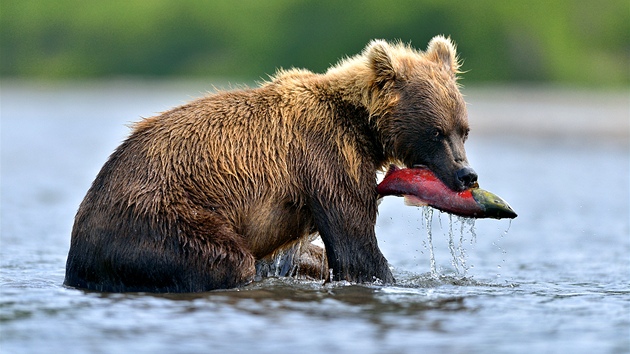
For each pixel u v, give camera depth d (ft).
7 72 356.59
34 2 364.17
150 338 34.50
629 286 49.32
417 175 45.62
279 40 303.07
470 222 48.11
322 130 46.03
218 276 42.45
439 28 279.28
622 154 143.95
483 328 36.94
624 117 187.11
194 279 42.11
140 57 337.11
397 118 46.11
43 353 32.68
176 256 41.86
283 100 46.47
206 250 42.14
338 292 43.42
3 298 41.01
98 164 129.80
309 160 45.55
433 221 82.23
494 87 261.65
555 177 115.03
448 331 36.32
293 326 36.45
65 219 78.18
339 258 45.50
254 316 37.93
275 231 46.29
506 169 122.93
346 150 45.83
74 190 100.42
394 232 76.13
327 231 45.57
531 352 33.55
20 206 85.87
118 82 334.65
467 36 276.41
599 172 121.08
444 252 65.46
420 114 45.65
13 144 158.30
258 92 46.83
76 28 354.95
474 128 169.68
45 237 67.87
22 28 361.51
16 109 251.80
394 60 46.37
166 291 42.09
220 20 325.62
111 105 264.93
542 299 43.45
